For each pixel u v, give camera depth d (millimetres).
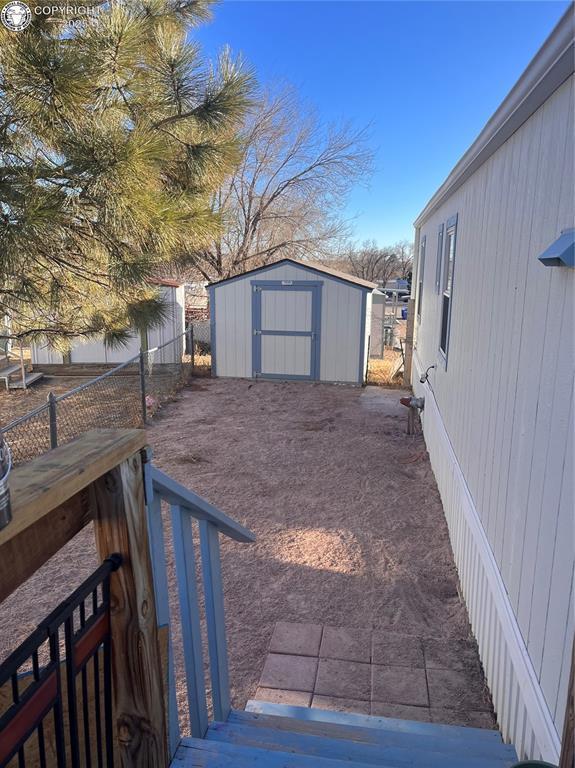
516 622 2350
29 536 1030
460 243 4520
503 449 2754
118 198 4363
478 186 3768
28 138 4371
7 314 5418
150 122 4801
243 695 2799
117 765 1477
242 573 3965
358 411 8688
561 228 1980
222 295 10844
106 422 7875
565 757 1364
